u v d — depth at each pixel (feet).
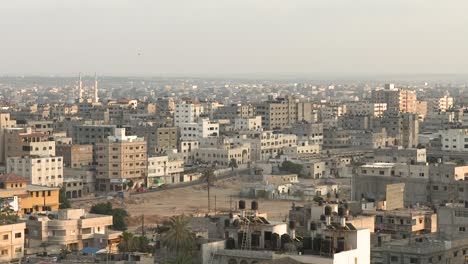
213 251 625.00
